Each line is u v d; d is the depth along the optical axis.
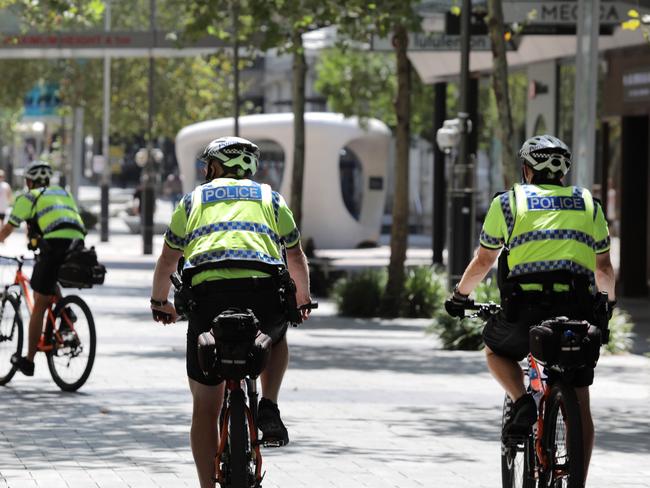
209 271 17.97
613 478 24.11
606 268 19.42
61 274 34.16
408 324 58.31
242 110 143.25
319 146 109.00
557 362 18.06
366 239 112.88
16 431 28.03
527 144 19.56
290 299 18.12
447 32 57.97
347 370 40.66
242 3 55.59
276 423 17.98
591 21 45.88
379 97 111.38
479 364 43.06
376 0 54.47
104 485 22.38
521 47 76.56
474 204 59.38
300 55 66.94
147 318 57.47
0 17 83.31
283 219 18.69
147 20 137.25
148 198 105.31
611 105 71.69
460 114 57.81
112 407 31.73
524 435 19.03
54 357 34.97
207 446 18.42
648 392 36.78
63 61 137.25
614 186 72.38
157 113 141.62
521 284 18.95
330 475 23.88
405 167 62.81
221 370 17.30
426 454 26.27
